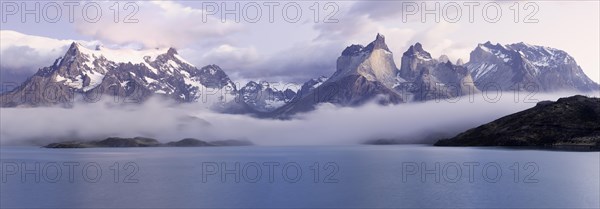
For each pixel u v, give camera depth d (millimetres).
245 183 173375
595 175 180250
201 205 127875
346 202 130750
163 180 185875
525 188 151125
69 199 139000
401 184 165000
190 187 162750
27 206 129250
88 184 173500
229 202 132000
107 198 139875
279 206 126062
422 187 156625
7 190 159000
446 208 121500
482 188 152000
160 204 129750
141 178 194625
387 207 123500
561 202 127375
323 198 137375
